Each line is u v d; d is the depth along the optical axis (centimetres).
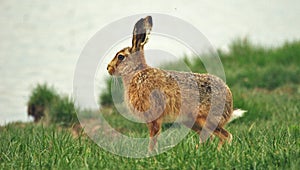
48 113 3772
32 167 2223
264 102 3841
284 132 2652
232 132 2784
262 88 4447
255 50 5372
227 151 2283
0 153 2453
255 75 4581
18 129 3155
